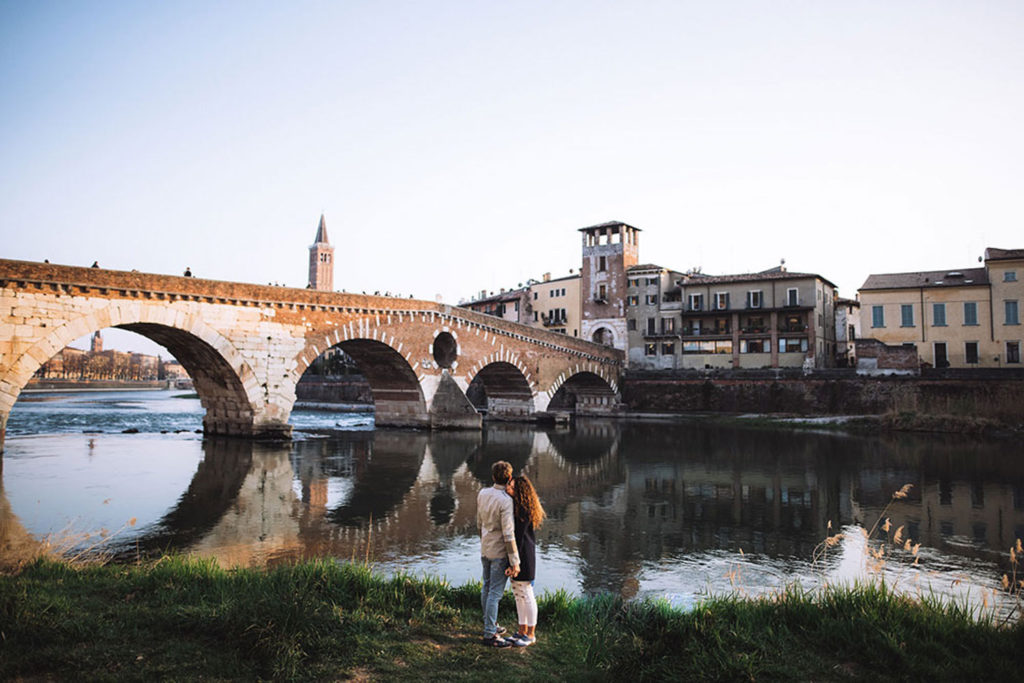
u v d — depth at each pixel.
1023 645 8.64
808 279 75.19
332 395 102.12
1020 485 30.05
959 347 64.31
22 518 21.31
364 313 49.00
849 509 25.25
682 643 8.55
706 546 19.89
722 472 34.22
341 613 9.43
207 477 29.95
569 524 22.69
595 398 81.56
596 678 7.94
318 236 192.88
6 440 43.34
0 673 7.16
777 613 10.16
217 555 17.64
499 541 9.23
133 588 10.58
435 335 55.44
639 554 18.95
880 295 67.19
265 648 8.00
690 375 74.88
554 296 95.50
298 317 44.88
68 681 7.15
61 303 33.34
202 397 46.06
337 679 7.64
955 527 22.41
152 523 21.28
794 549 19.61
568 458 39.75
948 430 51.28
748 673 7.83
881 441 47.66
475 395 92.12
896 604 10.19
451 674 7.94
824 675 8.12
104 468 31.84
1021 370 55.53
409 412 57.00
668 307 84.00
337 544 19.14
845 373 64.06
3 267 31.33
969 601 14.40
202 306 39.59
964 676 8.05
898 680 7.96
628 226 88.75
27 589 9.80
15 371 31.89
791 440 49.16
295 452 39.41
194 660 7.86
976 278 65.62
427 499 26.11
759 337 77.00
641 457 40.16
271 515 22.78
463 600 11.09
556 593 11.98
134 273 36.12
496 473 9.54
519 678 7.88
